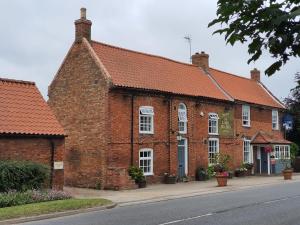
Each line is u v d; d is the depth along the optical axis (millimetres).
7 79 22578
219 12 4379
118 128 26500
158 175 28672
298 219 14109
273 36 4270
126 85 26812
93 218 14969
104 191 24453
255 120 39062
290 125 43250
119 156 26375
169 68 33375
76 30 28719
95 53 27766
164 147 29266
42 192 19156
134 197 21297
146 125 28328
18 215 14922
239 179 33031
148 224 13312
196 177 31562
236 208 17078
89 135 27156
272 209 16688
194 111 31906
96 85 27000
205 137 32750
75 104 28188
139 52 32188
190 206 17906
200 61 37781
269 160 38719
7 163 19094
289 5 4109
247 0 4238
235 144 36000
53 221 14570
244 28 4402
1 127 20094
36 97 23047
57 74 29547
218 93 35156
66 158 28250
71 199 18984
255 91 42312
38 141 21422
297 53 4273
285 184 29078
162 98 29391
